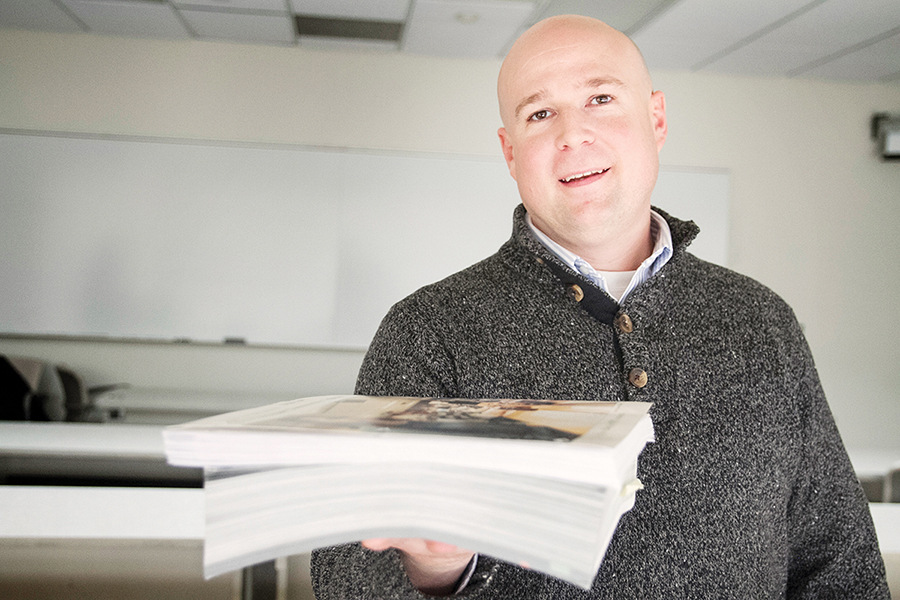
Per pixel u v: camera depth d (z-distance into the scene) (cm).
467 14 348
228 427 35
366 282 425
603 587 65
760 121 448
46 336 406
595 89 72
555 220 74
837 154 453
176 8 355
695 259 81
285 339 421
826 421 79
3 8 363
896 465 253
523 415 41
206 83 414
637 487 41
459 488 33
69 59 404
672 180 443
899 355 461
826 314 457
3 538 161
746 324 76
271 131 419
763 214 451
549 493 31
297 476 34
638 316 72
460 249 430
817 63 413
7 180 402
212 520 34
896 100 453
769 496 71
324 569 59
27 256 404
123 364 412
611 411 43
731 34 365
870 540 79
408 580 47
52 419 344
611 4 327
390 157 425
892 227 458
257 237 418
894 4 320
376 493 34
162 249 412
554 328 71
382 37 392
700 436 69
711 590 66
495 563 51
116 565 165
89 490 164
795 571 81
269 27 380
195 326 415
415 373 68
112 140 407
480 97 429
